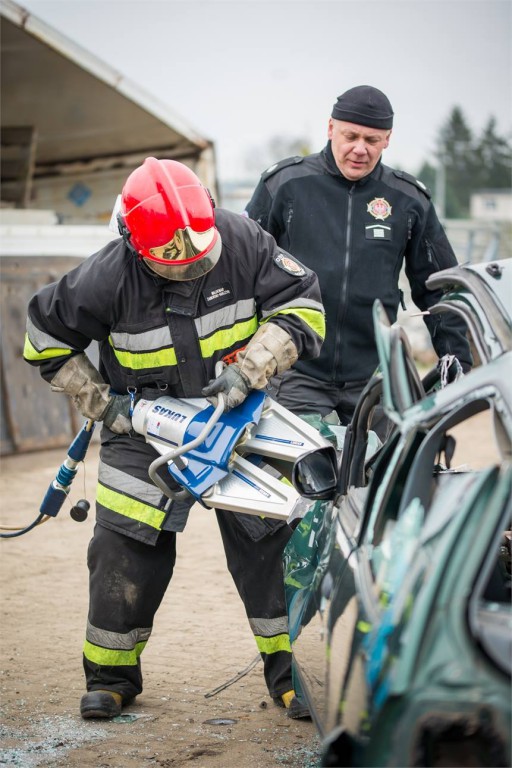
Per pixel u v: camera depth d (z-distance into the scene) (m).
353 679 2.21
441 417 2.53
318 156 4.70
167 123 13.21
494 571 2.85
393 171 4.71
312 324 3.77
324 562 3.02
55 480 4.09
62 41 11.88
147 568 3.94
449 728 1.88
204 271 3.57
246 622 5.34
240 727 3.89
